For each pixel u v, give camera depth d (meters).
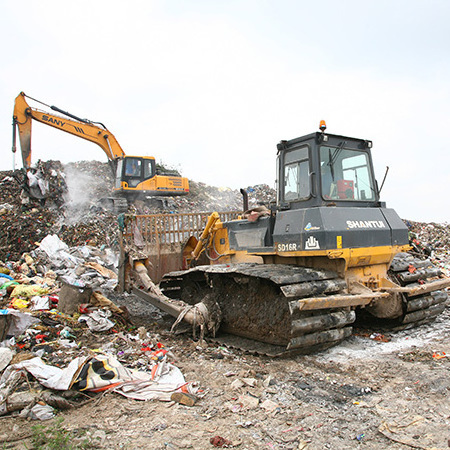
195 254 7.61
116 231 13.97
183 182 18.48
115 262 11.85
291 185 5.79
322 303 4.79
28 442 3.25
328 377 4.46
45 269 10.01
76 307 6.50
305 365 4.86
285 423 3.50
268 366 4.86
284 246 5.52
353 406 3.78
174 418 3.60
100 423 3.53
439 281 6.10
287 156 5.89
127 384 4.15
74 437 3.29
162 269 8.05
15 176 15.32
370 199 5.98
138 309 7.99
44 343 5.26
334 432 3.34
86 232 13.46
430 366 4.64
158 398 3.98
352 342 5.69
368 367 4.70
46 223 13.46
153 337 6.02
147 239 7.95
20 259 10.72
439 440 3.13
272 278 4.82
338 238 4.98
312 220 5.12
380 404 3.80
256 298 5.66
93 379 4.14
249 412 3.71
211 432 3.36
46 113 15.29
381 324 6.41
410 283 6.19
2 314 5.41
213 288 6.39
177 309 6.11
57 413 3.76
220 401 3.94
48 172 15.12
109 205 16.14
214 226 7.22
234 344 5.69
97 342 5.59
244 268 5.54
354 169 5.87
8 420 3.65
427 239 15.07
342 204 5.54
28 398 3.84
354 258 5.12
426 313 6.26
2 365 4.38
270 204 6.94
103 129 16.91
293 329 4.73
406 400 3.85
